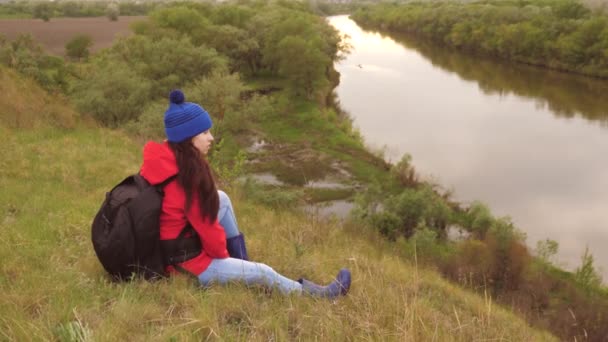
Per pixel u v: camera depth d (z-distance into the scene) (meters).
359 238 9.92
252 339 2.89
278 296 3.49
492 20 89.56
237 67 66.50
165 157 3.23
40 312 3.04
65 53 67.56
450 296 6.23
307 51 53.44
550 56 73.62
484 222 25.34
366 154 37.19
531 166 36.78
